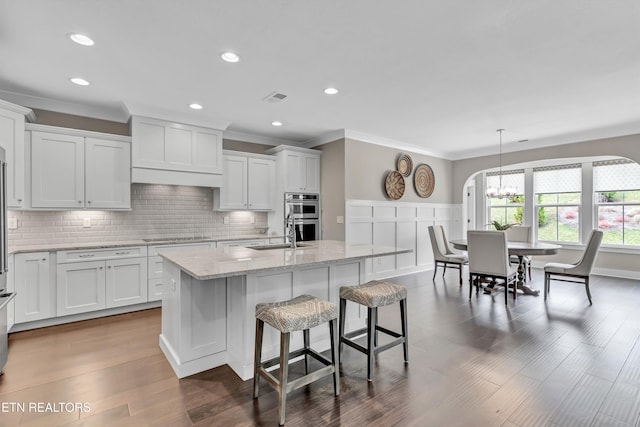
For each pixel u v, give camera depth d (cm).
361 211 531
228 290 248
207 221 486
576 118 441
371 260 541
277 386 183
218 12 205
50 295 325
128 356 261
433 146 626
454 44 247
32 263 315
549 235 650
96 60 269
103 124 399
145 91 337
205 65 279
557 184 642
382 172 564
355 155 521
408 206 608
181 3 196
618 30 227
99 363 249
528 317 354
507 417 183
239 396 206
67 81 311
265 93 346
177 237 457
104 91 336
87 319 350
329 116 431
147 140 393
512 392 208
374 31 229
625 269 557
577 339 292
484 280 504
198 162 430
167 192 452
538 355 261
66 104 370
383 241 563
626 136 491
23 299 311
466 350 271
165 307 268
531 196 672
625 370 235
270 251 287
